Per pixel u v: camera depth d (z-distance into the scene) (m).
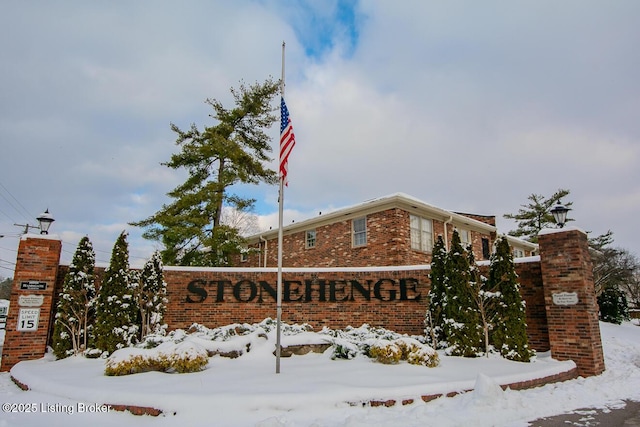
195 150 19.02
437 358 9.25
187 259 18.73
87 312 11.22
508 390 7.49
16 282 10.89
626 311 25.00
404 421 5.86
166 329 12.45
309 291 13.48
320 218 20.19
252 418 5.95
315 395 6.44
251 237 24.33
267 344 10.47
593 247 37.09
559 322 10.43
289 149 9.84
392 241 17.23
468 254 12.28
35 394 7.26
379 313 13.12
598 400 7.63
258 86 21.16
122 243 11.56
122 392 6.52
